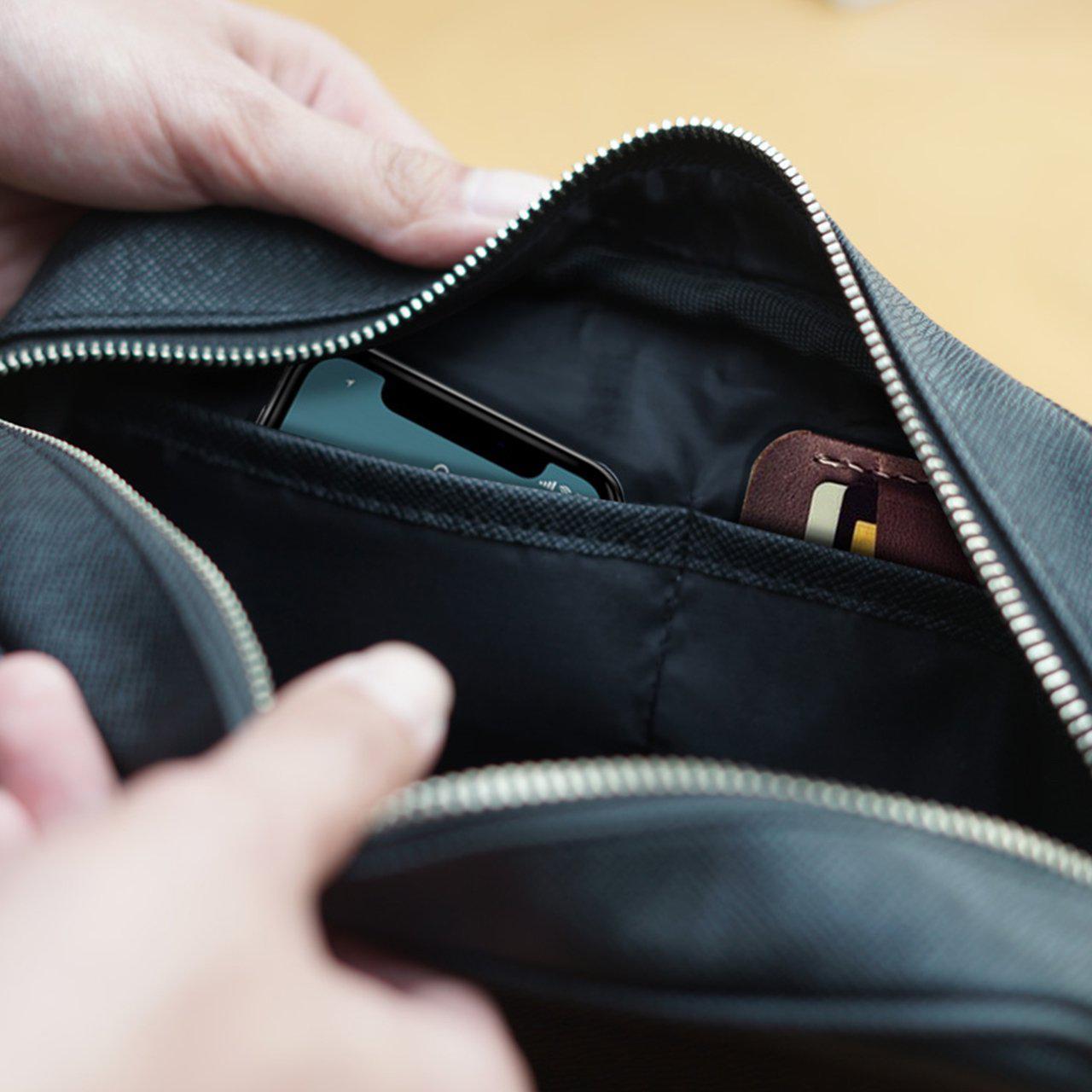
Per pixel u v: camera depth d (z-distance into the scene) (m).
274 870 0.27
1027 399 0.50
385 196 0.59
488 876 0.31
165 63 0.63
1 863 0.29
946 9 0.94
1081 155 0.87
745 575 0.55
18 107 0.65
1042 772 0.51
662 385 0.58
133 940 0.25
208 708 0.37
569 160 0.89
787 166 0.49
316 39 0.82
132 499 0.47
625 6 0.95
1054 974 0.31
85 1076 0.23
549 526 0.55
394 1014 0.31
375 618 0.57
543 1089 0.47
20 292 0.77
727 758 0.55
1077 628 0.43
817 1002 0.30
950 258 0.84
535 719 0.57
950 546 0.54
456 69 0.93
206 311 0.57
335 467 0.55
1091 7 0.93
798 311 0.54
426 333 0.58
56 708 0.39
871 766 0.54
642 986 0.31
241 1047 0.26
